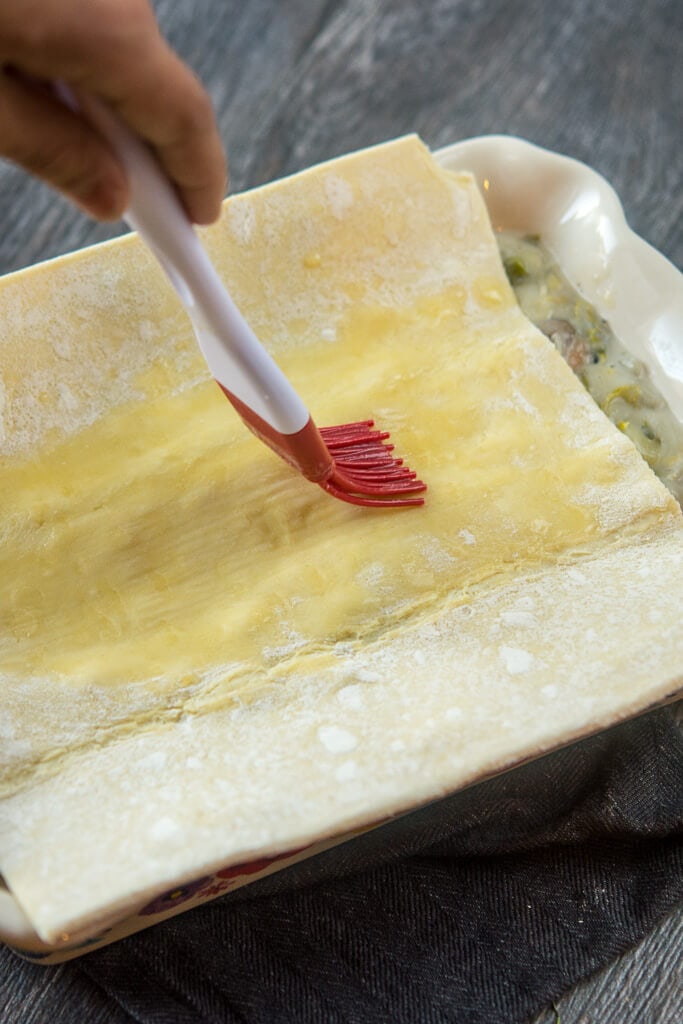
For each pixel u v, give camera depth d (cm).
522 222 83
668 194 89
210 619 69
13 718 65
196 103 51
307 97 92
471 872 70
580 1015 68
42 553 70
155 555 70
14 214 86
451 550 70
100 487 71
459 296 77
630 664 66
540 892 70
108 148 53
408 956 68
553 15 96
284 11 94
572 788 71
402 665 67
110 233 86
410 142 77
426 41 94
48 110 50
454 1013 67
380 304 76
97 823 63
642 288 79
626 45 95
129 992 67
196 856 62
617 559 70
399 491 71
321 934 69
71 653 68
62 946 63
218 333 61
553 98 93
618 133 92
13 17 47
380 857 69
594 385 78
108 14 48
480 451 72
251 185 89
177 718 66
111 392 73
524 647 67
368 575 69
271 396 64
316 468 67
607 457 72
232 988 67
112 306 73
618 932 69
